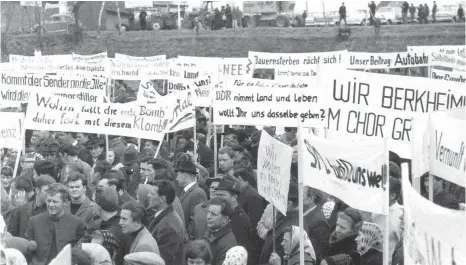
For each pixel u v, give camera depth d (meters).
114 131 13.95
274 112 12.84
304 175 8.08
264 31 59.06
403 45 57.28
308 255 8.67
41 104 14.07
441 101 9.70
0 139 12.48
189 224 11.20
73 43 56.66
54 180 10.70
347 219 8.98
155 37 58.59
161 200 9.58
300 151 8.02
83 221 9.70
